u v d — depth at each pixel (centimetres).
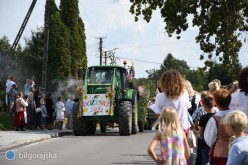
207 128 833
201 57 2111
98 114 2338
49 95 2603
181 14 2089
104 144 1858
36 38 5169
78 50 5322
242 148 640
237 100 840
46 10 3061
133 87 2473
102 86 2380
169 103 869
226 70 2092
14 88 2655
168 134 759
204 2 2070
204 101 964
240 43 2058
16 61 5072
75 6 5359
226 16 2050
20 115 2389
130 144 1859
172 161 754
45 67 3019
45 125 2583
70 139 2098
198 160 1032
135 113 2470
